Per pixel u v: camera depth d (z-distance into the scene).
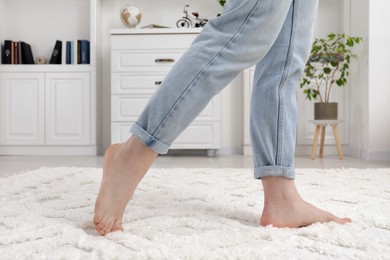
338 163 2.90
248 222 1.00
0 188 1.49
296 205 0.94
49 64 3.84
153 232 0.86
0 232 0.89
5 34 4.04
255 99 0.95
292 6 0.94
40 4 4.07
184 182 1.69
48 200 1.30
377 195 1.36
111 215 0.87
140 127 0.83
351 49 3.69
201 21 3.80
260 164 0.95
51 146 3.77
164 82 0.81
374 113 3.28
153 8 4.05
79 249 0.78
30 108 3.76
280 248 0.76
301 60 0.96
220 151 3.98
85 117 3.76
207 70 0.79
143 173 0.88
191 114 0.82
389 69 3.28
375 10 3.28
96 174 1.92
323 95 3.71
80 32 4.08
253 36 0.79
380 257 0.70
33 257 0.71
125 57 3.56
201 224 0.94
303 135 3.73
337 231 0.86
